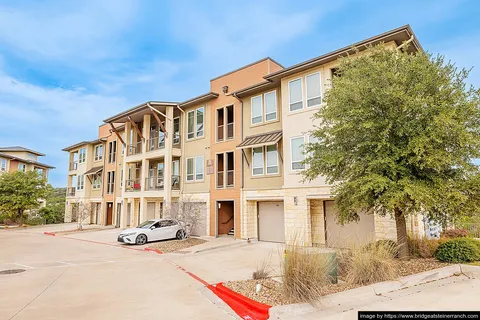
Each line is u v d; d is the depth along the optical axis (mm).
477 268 8328
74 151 38812
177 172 23156
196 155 21812
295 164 15484
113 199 30297
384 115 8445
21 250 16234
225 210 20625
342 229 14250
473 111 7801
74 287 8242
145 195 23172
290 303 5887
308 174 9914
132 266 11508
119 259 13219
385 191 8086
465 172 7926
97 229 27266
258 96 18531
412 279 7141
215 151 20547
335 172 9312
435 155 7418
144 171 23703
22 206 32344
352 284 6961
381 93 8047
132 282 8836
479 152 7707
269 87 17938
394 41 12844
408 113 8133
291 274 6172
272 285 7453
